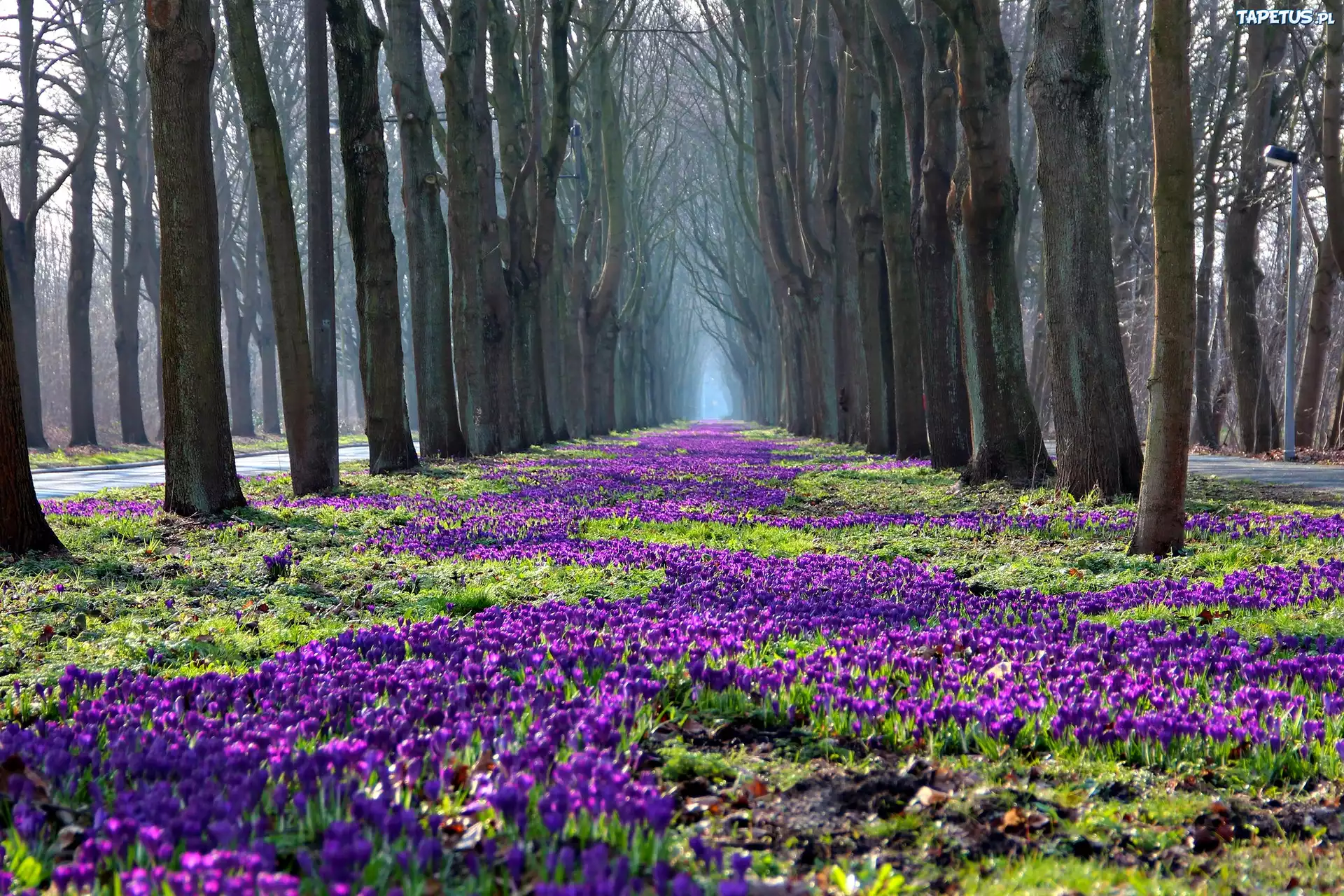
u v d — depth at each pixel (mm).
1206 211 35844
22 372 40031
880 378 31484
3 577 10078
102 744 4902
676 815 4277
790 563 11422
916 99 23484
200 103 14914
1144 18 40750
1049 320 16641
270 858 3266
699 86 62844
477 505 17203
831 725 5410
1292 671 6344
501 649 6918
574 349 48688
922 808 4484
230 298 57656
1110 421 16469
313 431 19109
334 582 10266
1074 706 5395
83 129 43719
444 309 28125
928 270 23516
